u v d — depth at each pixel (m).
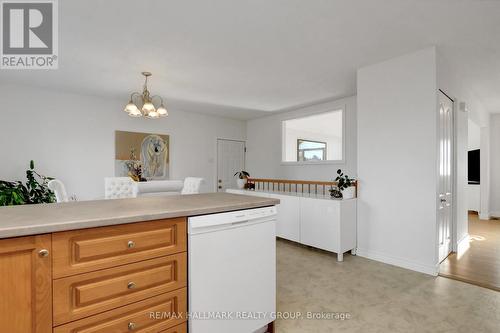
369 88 3.06
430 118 2.59
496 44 2.52
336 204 3.09
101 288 1.12
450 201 3.23
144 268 1.23
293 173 5.35
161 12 2.03
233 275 1.49
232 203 1.59
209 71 3.27
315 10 2.00
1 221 1.04
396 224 2.85
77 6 1.96
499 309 2.01
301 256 3.26
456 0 1.86
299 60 2.93
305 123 6.93
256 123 6.25
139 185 2.16
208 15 2.07
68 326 1.05
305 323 1.84
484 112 5.18
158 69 3.20
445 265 2.86
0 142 3.67
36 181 3.77
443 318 1.89
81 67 3.13
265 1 1.89
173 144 5.31
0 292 0.93
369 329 1.77
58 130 4.09
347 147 4.39
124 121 4.71
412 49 2.65
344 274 2.67
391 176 2.88
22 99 3.81
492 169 5.70
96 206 1.46
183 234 1.35
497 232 4.39
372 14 2.04
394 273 2.67
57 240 1.02
